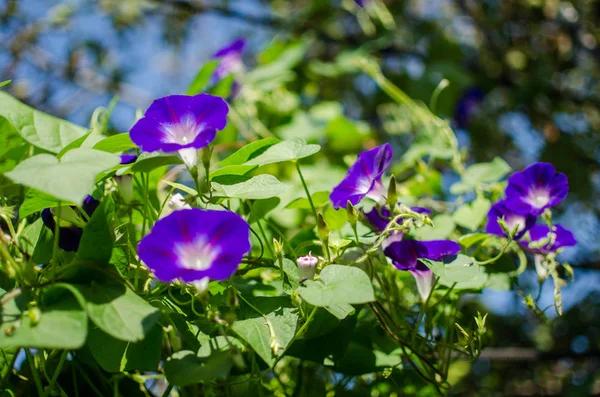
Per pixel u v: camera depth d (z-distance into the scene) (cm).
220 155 127
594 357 137
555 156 170
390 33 178
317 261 83
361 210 91
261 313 80
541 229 94
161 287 83
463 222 100
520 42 185
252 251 97
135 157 86
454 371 140
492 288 94
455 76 166
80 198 71
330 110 151
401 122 145
